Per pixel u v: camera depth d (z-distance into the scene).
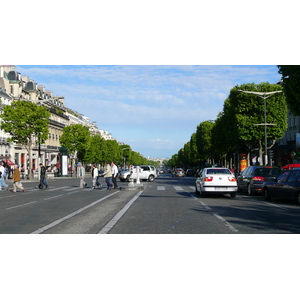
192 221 12.12
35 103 51.88
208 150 89.25
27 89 86.81
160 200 19.86
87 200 20.11
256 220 12.36
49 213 14.42
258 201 19.44
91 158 91.25
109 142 131.50
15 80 78.44
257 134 48.62
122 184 39.66
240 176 25.34
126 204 17.66
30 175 52.50
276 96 48.66
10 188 34.53
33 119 51.12
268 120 48.44
